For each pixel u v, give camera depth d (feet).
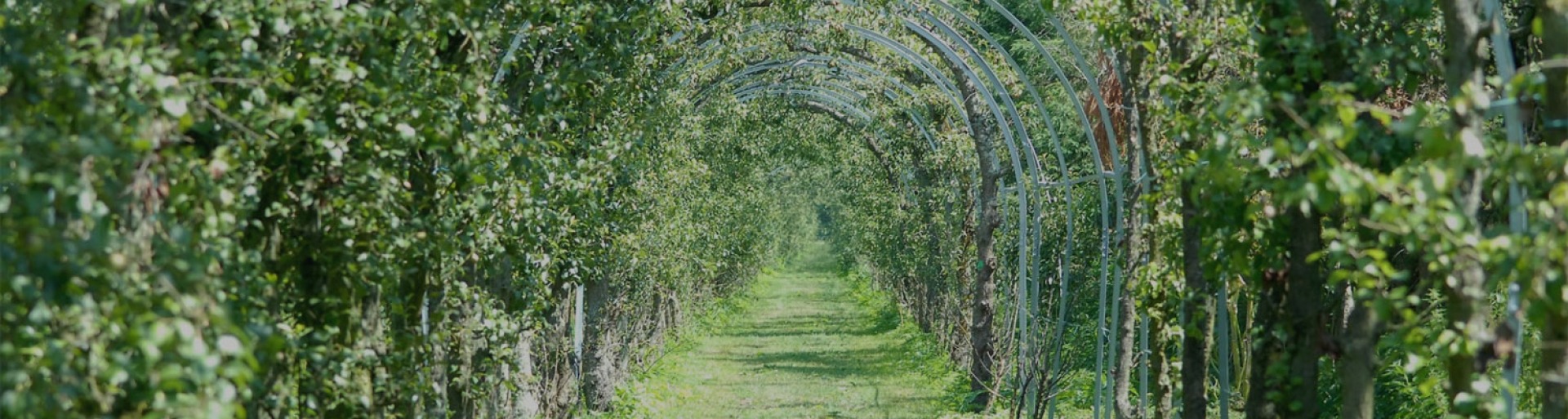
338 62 13.67
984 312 53.31
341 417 17.34
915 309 89.76
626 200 33.55
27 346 10.29
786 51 48.01
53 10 11.11
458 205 18.51
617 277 42.09
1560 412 11.80
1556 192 9.87
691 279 62.90
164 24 12.48
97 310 10.21
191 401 9.87
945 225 64.13
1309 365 16.22
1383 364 16.06
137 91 11.00
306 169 14.89
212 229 11.80
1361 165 13.50
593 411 46.16
